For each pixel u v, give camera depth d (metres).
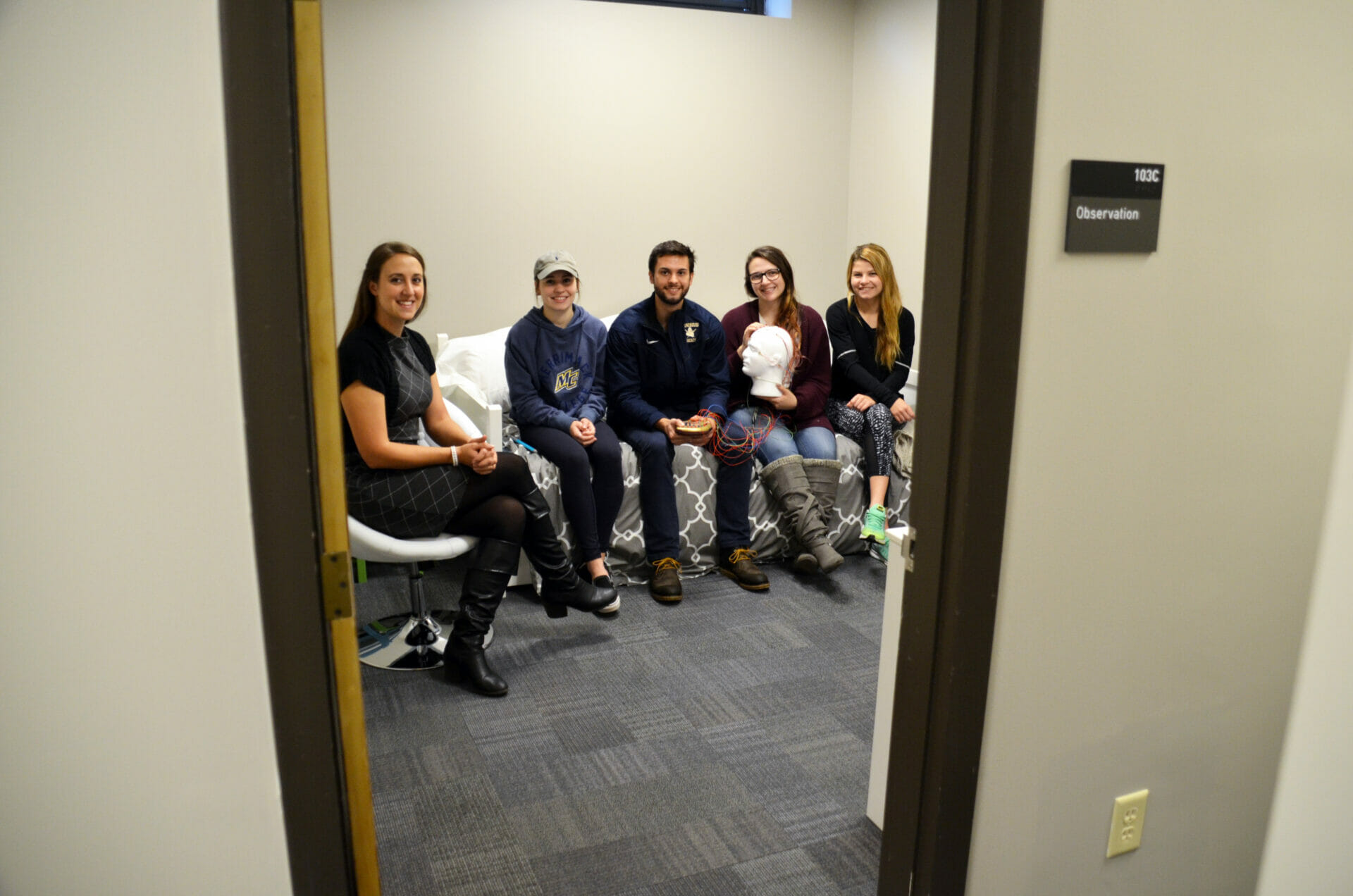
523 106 3.82
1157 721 1.48
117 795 1.10
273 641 1.08
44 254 0.95
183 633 1.07
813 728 2.31
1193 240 1.29
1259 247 1.34
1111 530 1.35
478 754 2.20
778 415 3.38
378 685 2.52
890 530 1.82
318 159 1.00
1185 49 1.22
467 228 3.84
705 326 3.29
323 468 1.08
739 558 3.20
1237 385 1.38
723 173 4.13
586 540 2.99
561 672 2.60
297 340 1.01
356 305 2.44
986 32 1.12
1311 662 1.55
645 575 3.21
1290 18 1.28
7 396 0.97
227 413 1.02
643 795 2.05
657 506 3.09
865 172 4.20
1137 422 1.32
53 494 1.00
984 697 1.32
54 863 1.10
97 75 0.93
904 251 3.97
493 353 3.58
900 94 3.93
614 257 4.05
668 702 2.44
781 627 2.88
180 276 0.99
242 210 0.97
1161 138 1.24
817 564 3.14
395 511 2.39
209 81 0.95
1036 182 1.17
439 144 3.74
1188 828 1.56
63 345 0.97
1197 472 1.39
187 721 1.09
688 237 4.13
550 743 2.25
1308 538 1.51
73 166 0.94
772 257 3.34
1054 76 1.15
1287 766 1.59
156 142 0.96
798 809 2.00
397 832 1.92
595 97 3.90
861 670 2.61
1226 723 1.54
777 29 4.08
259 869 1.16
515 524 2.50
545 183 3.90
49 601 1.03
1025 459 1.26
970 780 1.35
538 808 2.00
